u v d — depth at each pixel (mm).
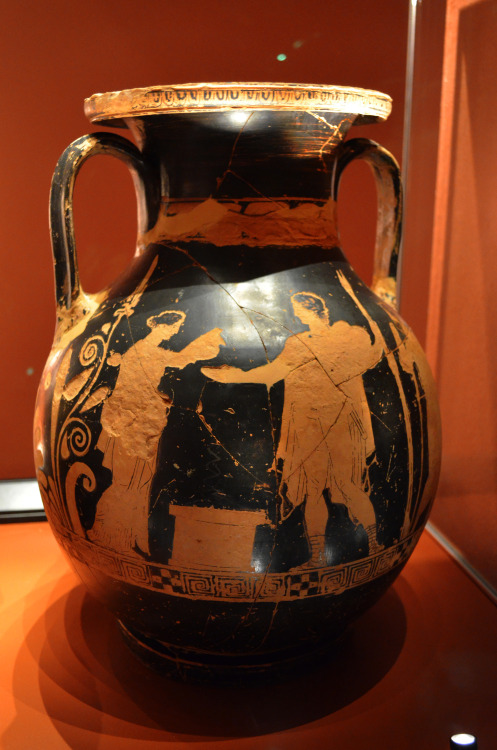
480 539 1594
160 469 1003
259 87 973
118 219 1771
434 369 1826
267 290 1055
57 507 1126
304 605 1072
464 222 1613
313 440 1000
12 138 1676
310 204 1112
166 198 1123
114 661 1307
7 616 1438
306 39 1678
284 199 1084
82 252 1785
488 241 1507
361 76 1716
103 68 1653
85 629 1399
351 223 1818
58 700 1204
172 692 1224
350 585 1086
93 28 1622
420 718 1157
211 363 1005
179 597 1055
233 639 1109
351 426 1025
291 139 1050
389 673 1263
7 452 1911
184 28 1644
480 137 1516
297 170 1086
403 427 1088
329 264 1130
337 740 1112
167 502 1004
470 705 1187
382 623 1408
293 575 1036
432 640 1354
